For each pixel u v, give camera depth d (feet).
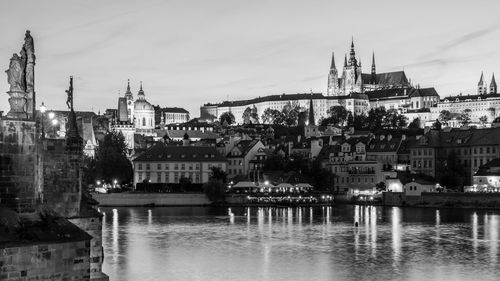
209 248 419.95
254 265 354.95
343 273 334.44
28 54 149.18
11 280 133.80
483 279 321.73
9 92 146.30
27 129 146.20
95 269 196.03
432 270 344.90
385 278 321.73
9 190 143.84
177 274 323.16
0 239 133.18
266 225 582.76
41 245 137.59
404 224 594.65
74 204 192.13
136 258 371.56
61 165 190.60
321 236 494.18
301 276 324.39
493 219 651.25
